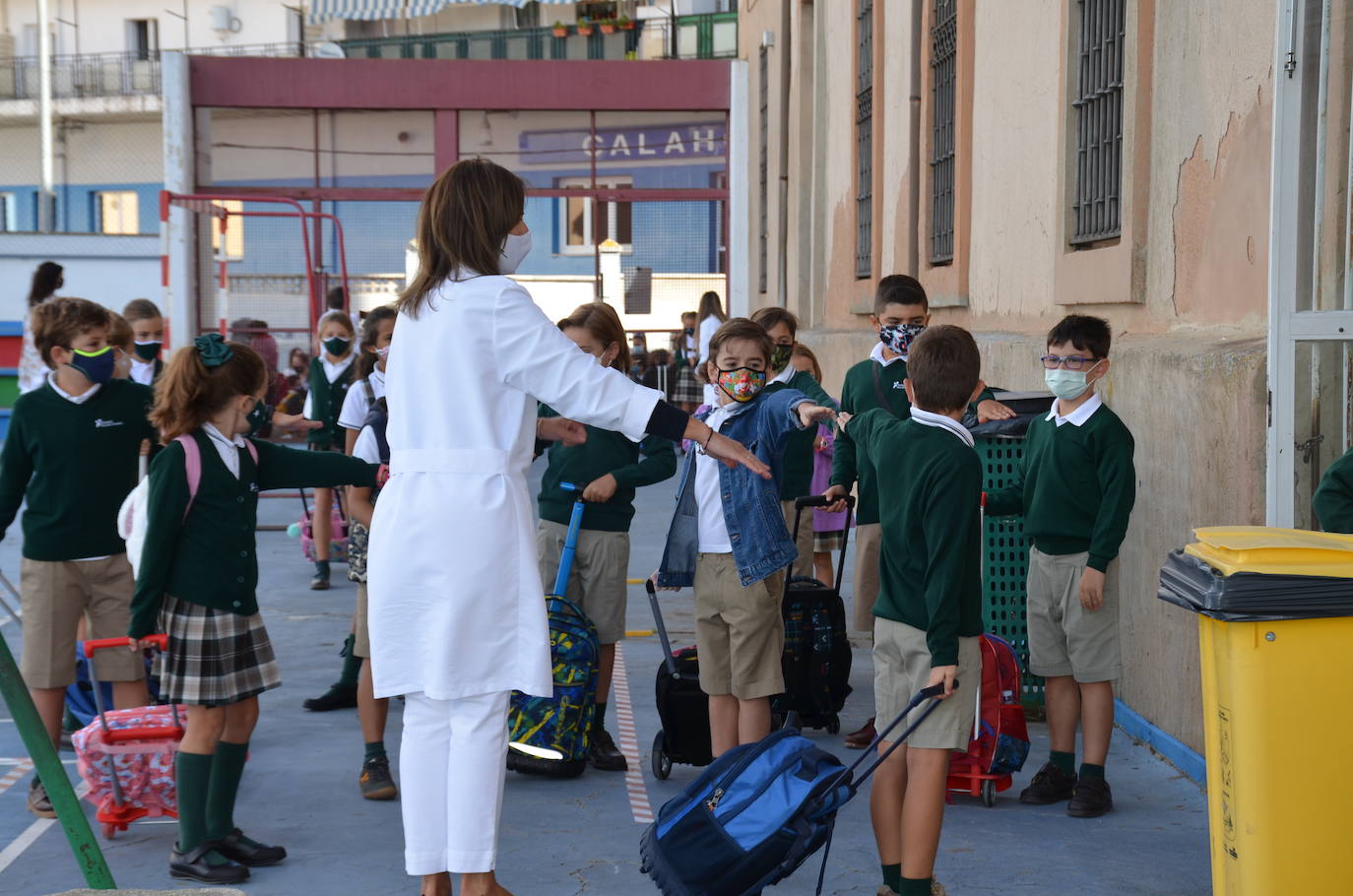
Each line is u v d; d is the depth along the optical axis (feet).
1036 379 21.97
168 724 14.52
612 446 16.83
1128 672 18.60
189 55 66.69
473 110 69.00
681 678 15.96
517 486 10.94
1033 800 15.42
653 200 69.36
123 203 122.93
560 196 69.05
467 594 10.59
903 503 11.86
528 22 109.81
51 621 15.21
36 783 15.12
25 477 15.26
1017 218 24.89
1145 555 17.87
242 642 13.12
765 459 14.19
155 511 12.68
